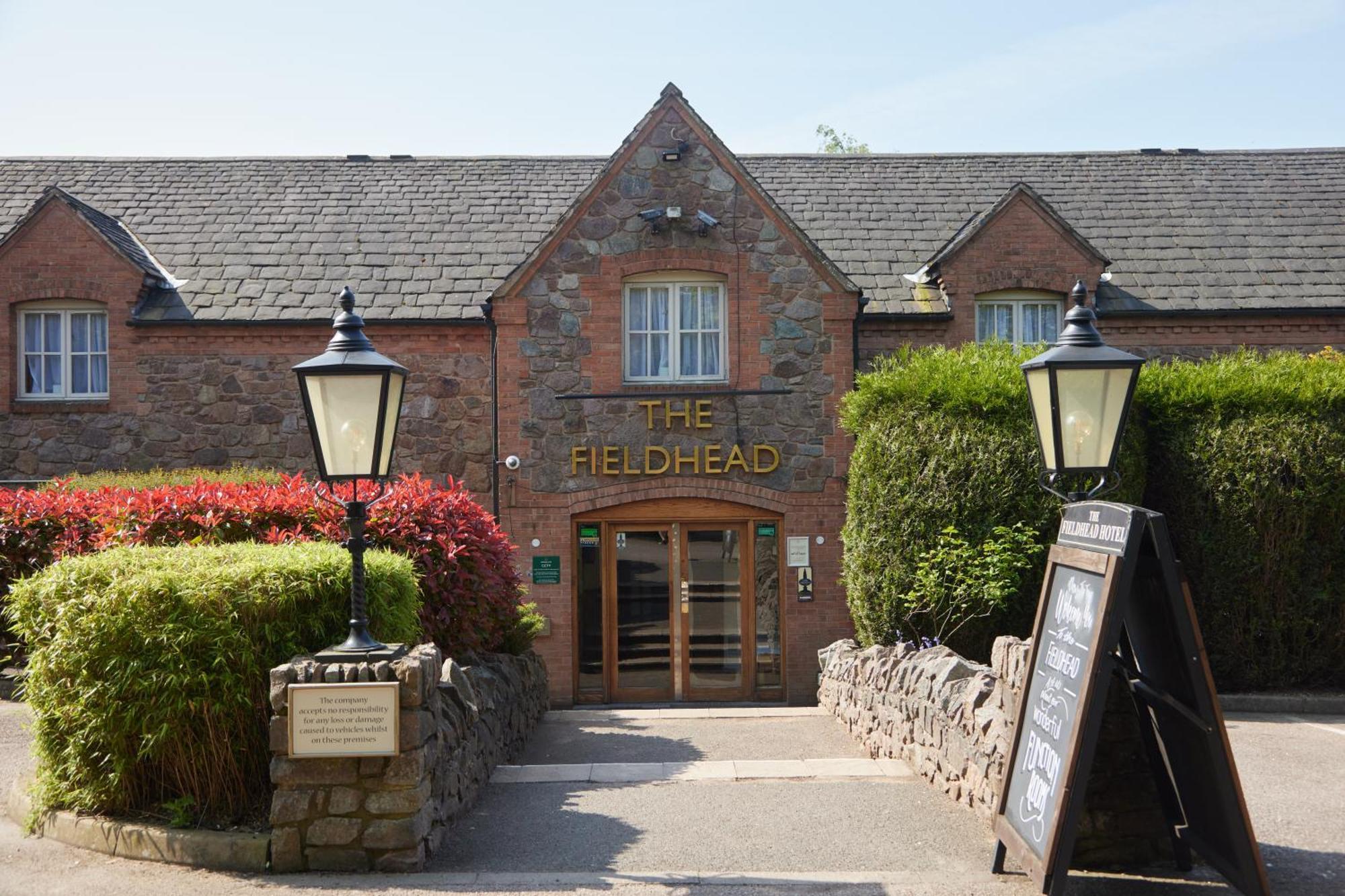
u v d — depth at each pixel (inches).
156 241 679.7
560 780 321.7
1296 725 389.4
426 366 621.6
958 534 442.0
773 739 417.4
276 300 633.6
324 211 711.7
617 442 591.2
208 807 253.3
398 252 674.2
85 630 250.8
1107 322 631.8
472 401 619.5
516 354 591.5
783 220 593.3
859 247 679.1
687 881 225.9
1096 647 199.5
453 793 268.5
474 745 299.7
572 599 588.4
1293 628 439.2
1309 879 221.5
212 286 644.1
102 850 245.8
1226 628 440.1
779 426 592.7
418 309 627.5
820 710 503.5
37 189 727.1
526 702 418.9
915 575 442.9
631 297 603.2
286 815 233.0
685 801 295.1
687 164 596.1
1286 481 439.2
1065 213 713.0
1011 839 219.8
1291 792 291.1
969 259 625.3
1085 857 232.1
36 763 287.9
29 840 255.3
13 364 624.1
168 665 247.9
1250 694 439.8
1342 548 437.7
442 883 224.7
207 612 250.4
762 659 597.6
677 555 600.1
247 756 255.4
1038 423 292.7
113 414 620.4
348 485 367.2
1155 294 642.8
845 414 518.6
